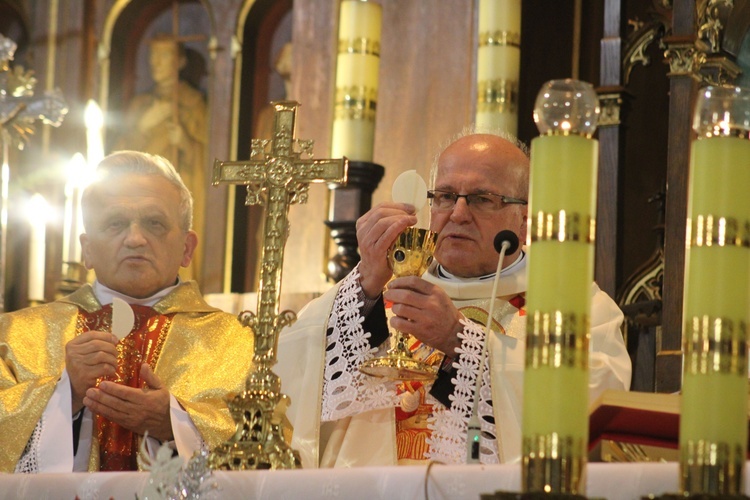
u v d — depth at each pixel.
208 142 15.49
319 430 7.42
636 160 12.31
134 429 7.91
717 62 9.94
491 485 4.80
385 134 13.73
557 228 4.30
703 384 4.20
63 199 15.29
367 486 5.06
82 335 8.08
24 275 15.07
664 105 12.30
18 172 15.42
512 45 12.62
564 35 13.31
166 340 8.91
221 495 5.29
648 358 10.41
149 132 15.76
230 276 15.03
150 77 15.95
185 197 9.31
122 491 5.50
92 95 15.88
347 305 7.57
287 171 6.83
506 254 8.12
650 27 10.73
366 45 12.52
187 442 7.91
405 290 7.03
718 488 4.12
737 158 4.34
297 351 7.59
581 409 4.20
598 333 8.12
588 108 4.41
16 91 13.47
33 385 8.02
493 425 7.18
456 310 7.26
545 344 4.23
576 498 4.01
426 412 7.63
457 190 8.20
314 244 13.90
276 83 15.60
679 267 9.49
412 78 13.75
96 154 15.31
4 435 7.86
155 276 9.09
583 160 4.35
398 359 6.80
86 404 7.84
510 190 8.20
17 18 16.14
